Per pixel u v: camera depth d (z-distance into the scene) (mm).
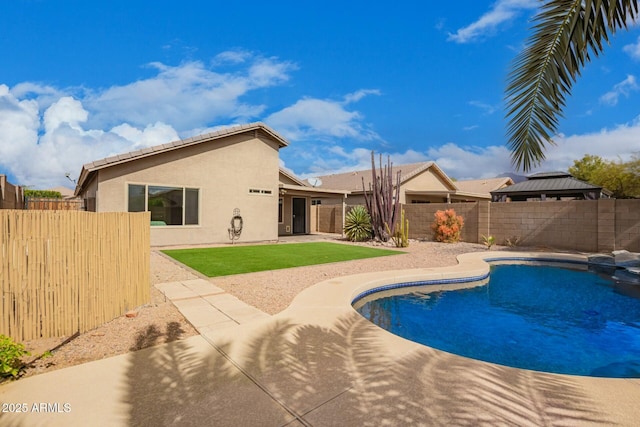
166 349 4027
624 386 3252
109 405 2877
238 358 3795
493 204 15695
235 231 15516
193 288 7137
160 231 13586
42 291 4281
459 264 10312
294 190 18797
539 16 3836
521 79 4246
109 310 5129
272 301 6238
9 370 3242
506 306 7324
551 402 2961
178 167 13977
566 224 13727
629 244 12203
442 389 3168
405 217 19156
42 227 4289
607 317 6660
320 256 11930
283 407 2871
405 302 7582
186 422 2660
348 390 3139
